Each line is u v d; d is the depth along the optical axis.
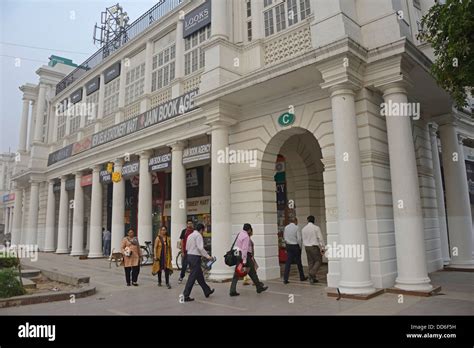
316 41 8.45
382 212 8.12
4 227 45.62
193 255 7.71
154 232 18.06
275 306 6.71
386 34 8.19
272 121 10.12
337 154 7.84
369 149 8.13
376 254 7.79
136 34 18.30
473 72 5.68
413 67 8.36
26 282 9.57
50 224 24.28
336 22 8.09
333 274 8.28
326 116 8.95
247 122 10.76
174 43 15.27
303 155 12.98
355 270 7.39
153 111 15.03
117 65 18.77
